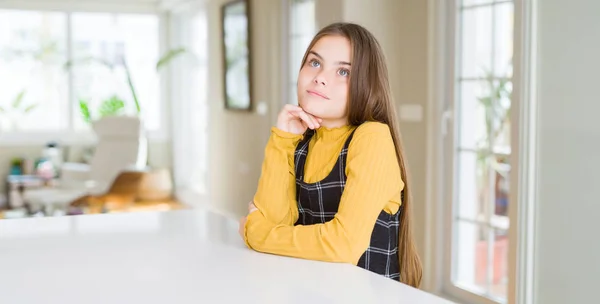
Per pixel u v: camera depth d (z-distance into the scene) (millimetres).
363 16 4160
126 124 6953
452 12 3752
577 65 2629
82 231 1619
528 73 2852
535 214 2859
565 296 2711
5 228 1663
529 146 2877
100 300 1080
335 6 4266
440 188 3871
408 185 1418
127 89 8391
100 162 6887
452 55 3762
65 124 8195
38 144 8031
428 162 3932
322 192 1398
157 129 8586
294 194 1480
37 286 1163
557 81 2736
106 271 1254
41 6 7973
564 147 2707
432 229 3938
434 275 3926
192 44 7965
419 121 4012
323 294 1095
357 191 1301
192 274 1225
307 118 1409
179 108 8398
